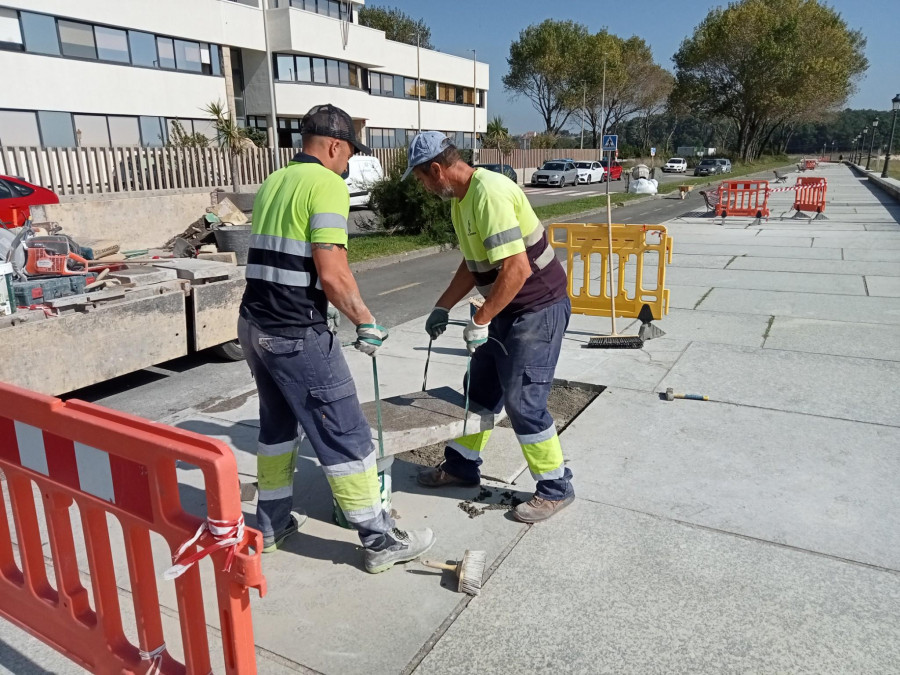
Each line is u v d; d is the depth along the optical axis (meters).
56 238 5.90
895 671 2.33
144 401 5.41
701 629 2.56
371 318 2.65
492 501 3.59
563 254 12.45
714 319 7.19
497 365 3.24
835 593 2.74
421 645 2.51
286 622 2.64
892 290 8.34
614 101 62.34
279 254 2.57
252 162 17.42
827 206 20.33
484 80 47.66
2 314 4.58
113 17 23.62
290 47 30.27
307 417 2.71
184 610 1.78
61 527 2.06
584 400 5.06
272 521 3.08
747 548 3.07
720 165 52.12
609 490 3.63
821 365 5.57
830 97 59.28
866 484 3.61
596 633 2.55
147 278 5.70
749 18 56.03
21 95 21.33
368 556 2.92
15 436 2.07
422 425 3.21
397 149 21.34
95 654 2.09
